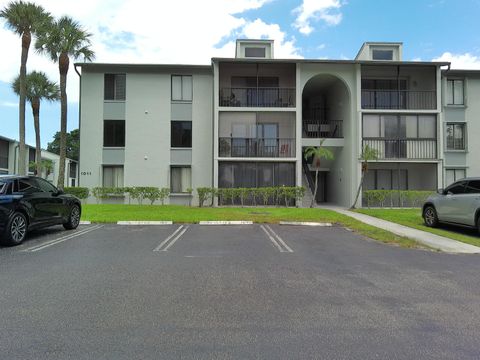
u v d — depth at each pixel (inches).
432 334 151.7
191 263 278.1
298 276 243.6
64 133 765.3
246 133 861.8
